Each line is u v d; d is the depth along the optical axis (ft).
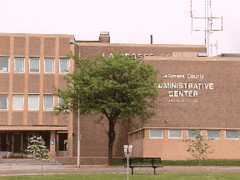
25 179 113.09
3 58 249.75
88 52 265.95
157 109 216.13
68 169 161.99
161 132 215.31
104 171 145.59
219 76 222.28
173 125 216.33
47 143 250.16
